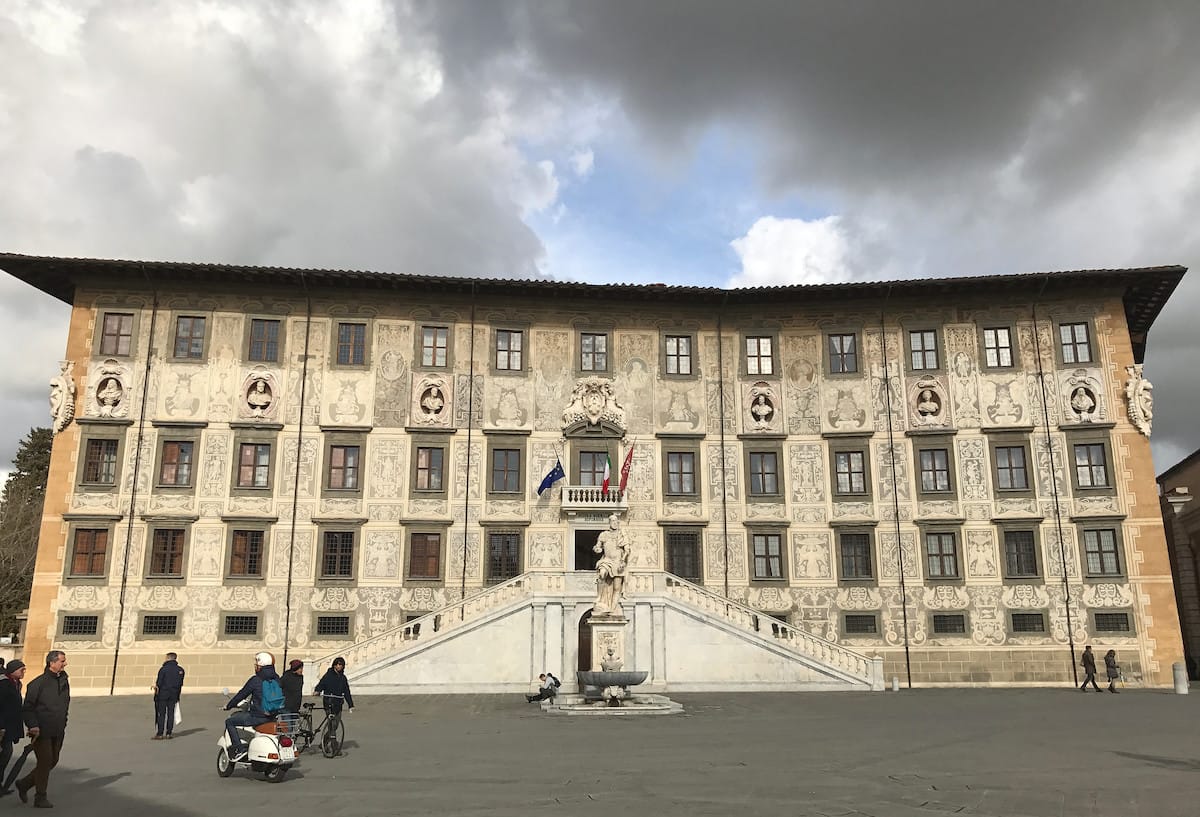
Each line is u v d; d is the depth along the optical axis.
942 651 39.09
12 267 38.59
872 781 14.71
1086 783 14.52
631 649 35.53
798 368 42.50
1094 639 38.47
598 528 40.19
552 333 42.25
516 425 41.09
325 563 38.72
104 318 39.56
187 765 17.05
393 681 34.38
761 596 40.22
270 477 39.00
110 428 38.59
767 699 31.61
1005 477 40.41
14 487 67.06
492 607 35.62
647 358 42.44
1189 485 53.56
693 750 18.42
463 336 41.62
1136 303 43.22
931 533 40.31
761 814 12.15
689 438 41.62
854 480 41.19
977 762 16.80
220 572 37.88
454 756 17.72
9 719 13.35
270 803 13.09
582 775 15.37
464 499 39.94
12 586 59.62
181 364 39.50
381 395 40.44
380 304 41.34
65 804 13.16
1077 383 40.78
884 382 41.94
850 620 39.88
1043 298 41.78
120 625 36.91
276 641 37.66
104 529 37.69
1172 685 37.53
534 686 34.78
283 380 40.00
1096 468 40.00
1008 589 39.38
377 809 12.59
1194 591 53.59
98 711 29.48
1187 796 13.34
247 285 40.56
